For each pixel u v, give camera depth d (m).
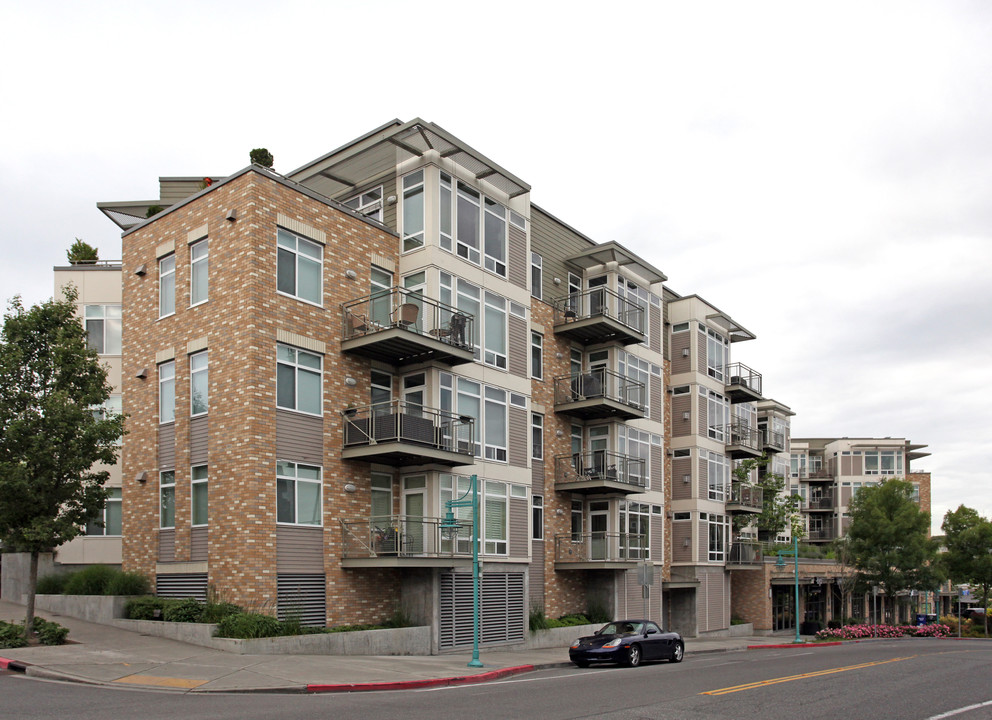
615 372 33.19
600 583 32.28
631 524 33.44
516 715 12.39
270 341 21.78
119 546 29.09
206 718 11.58
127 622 21.59
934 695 15.70
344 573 22.72
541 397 31.17
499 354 27.83
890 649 32.22
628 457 32.69
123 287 26.00
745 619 44.19
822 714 13.19
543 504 30.61
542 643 27.89
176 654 18.30
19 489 18.75
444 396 25.27
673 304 41.00
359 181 27.67
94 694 13.89
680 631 37.91
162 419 24.14
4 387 19.72
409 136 25.11
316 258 23.48
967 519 57.69
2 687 14.34
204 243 23.52
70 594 24.17
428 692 15.53
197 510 22.56
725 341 43.53
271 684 15.41
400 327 23.22
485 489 26.39
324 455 22.75
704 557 38.97
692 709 13.45
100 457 20.22
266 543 20.88
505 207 28.89
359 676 16.75
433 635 23.56
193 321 23.28
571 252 34.09
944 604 78.25
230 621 19.58
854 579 49.41
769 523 50.78
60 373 20.14
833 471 75.19
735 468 46.28
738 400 44.75
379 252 25.33
